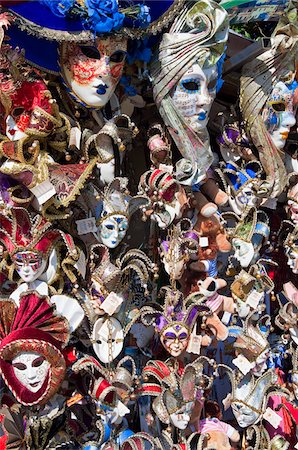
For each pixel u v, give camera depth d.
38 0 1.64
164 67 1.84
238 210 2.06
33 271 1.67
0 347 1.65
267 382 2.07
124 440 1.86
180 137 1.87
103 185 1.81
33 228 1.68
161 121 1.98
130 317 1.87
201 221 2.00
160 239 1.97
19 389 1.67
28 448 1.75
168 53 1.83
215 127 2.11
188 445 1.94
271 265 2.25
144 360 2.03
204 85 1.86
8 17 1.60
